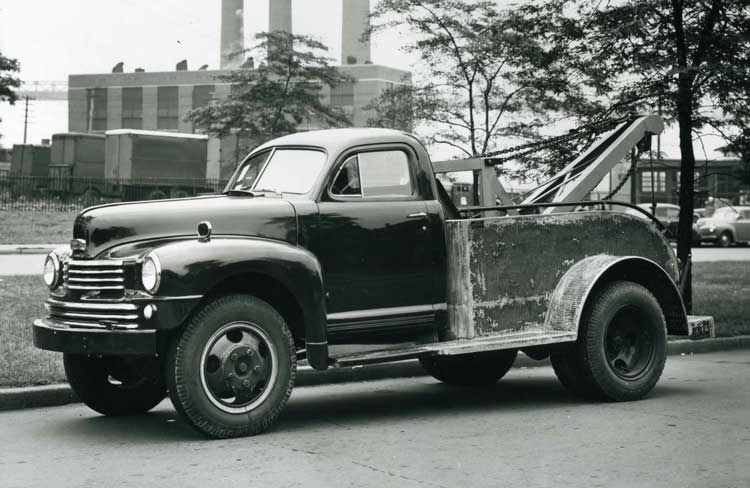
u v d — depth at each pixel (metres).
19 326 10.58
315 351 6.74
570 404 7.80
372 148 7.32
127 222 6.66
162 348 6.55
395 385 9.07
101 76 86.06
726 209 40.88
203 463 5.70
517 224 7.74
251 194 7.22
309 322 6.71
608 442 6.19
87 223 6.68
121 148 41.25
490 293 7.58
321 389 8.82
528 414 7.35
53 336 6.54
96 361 7.26
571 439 6.31
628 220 8.37
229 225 6.71
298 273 6.66
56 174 43.53
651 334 8.01
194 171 43.25
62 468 5.62
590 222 8.12
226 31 84.44
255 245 6.55
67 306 6.60
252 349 6.48
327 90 72.44
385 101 15.59
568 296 7.75
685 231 12.30
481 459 5.73
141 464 5.70
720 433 6.46
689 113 12.08
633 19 11.73
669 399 7.96
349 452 5.97
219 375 6.38
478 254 7.54
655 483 5.11
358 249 7.10
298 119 30.67
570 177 9.32
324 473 5.40
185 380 6.25
